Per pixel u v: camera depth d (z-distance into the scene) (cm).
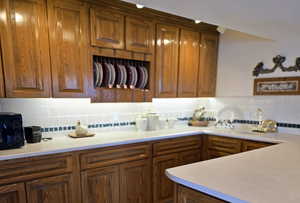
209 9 154
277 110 265
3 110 198
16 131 175
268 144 224
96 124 251
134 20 231
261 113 280
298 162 139
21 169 161
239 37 292
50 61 190
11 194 159
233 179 111
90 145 190
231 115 312
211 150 273
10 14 171
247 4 142
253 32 218
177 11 158
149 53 246
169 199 251
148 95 251
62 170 179
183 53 277
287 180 110
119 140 210
